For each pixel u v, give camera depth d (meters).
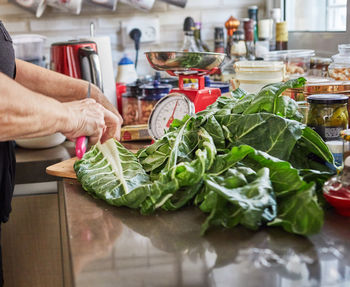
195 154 0.96
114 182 0.97
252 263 0.68
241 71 1.43
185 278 0.65
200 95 1.29
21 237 1.51
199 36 2.10
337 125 1.02
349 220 0.80
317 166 0.94
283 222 0.76
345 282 0.63
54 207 1.49
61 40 2.18
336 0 1.71
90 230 0.82
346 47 1.30
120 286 0.64
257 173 0.83
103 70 1.81
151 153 1.06
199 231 0.79
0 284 1.36
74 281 0.65
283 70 1.41
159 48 2.24
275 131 0.93
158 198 0.86
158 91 1.64
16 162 1.40
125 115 1.75
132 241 0.77
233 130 0.98
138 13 2.19
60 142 1.58
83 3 2.14
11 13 2.13
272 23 1.99
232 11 2.25
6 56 1.11
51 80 1.32
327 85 1.15
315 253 0.70
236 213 0.78
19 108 0.85
